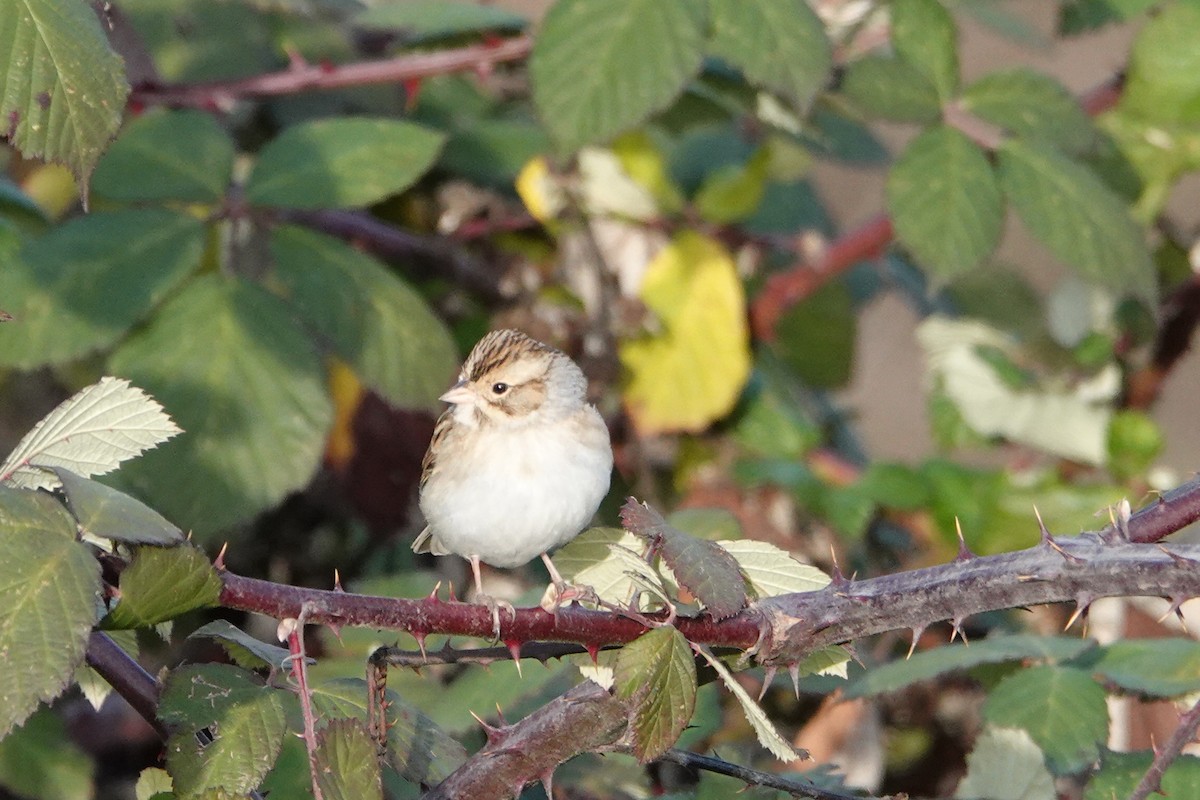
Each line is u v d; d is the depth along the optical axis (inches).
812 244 514.6
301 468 352.5
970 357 523.5
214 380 354.6
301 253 378.9
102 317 351.6
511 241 504.1
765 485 474.9
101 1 328.8
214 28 508.4
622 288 492.1
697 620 237.8
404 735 263.3
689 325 484.1
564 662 332.5
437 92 525.3
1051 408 512.1
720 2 372.2
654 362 485.4
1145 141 500.1
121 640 258.4
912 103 406.0
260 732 226.1
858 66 409.4
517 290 493.4
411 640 369.1
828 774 321.1
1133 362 530.0
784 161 486.9
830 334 557.6
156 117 396.5
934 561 471.5
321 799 203.2
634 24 366.3
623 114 362.9
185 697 229.1
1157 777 236.1
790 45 370.0
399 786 293.6
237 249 407.8
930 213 385.7
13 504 191.3
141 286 357.1
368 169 387.2
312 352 362.9
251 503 348.5
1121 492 466.9
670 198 486.9
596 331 482.6
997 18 530.9
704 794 300.8
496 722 324.5
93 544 206.8
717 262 485.1
